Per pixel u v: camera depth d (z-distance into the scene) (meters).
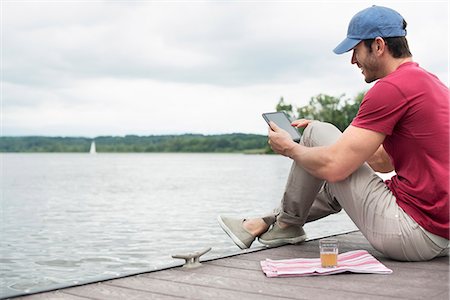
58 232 7.69
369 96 2.67
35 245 6.52
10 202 12.89
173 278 2.71
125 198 13.65
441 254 2.95
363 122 2.69
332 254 2.73
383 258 3.01
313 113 61.34
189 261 2.95
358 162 2.72
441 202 2.63
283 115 3.23
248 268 2.91
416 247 2.76
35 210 10.96
